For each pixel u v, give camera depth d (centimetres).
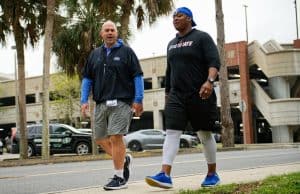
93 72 643
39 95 5203
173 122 574
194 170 970
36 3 2198
